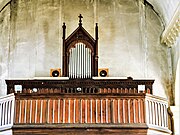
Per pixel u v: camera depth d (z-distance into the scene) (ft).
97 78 63.52
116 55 68.74
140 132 57.31
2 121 58.49
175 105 66.23
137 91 63.26
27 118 57.41
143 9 71.05
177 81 66.44
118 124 57.16
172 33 65.16
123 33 69.87
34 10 70.79
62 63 65.67
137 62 68.64
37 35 69.62
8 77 67.72
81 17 66.90
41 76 67.62
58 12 70.59
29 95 58.23
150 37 69.92
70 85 63.26
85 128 56.80
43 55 68.64
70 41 65.77
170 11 65.41
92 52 65.46
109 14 70.64
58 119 57.31
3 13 70.85
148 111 58.39
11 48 69.15
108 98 58.29
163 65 68.80
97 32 66.95
